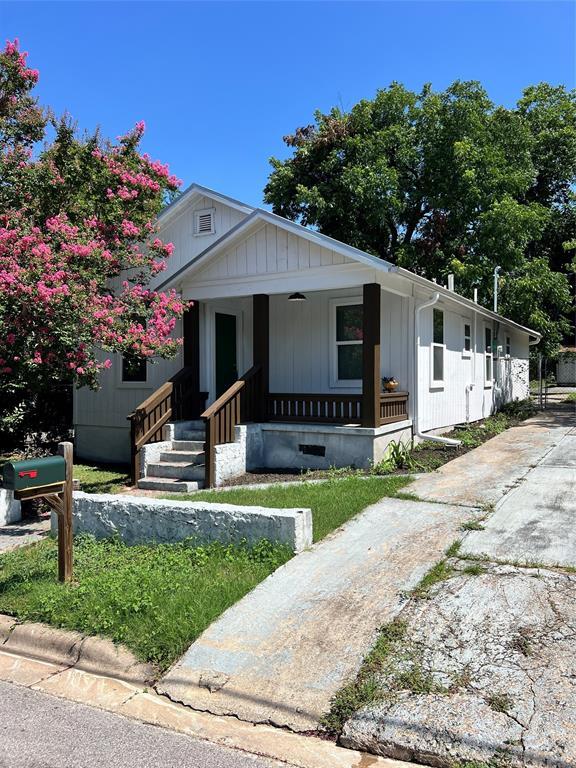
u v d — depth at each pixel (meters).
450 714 3.05
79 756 2.99
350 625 3.95
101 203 9.06
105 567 5.15
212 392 10.94
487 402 15.57
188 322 10.56
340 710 3.19
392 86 22.88
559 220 25.70
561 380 28.69
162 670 3.73
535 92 25.81
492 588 4.34
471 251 21.75
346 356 10.66
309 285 9.38
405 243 23.20
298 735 3.12
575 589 4.26
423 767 2.84
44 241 7.81
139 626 4.07
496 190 21.16
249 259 9.83
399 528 5.79
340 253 8.83
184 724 3.26
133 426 9.30
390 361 10.45
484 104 21.78
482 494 6.95
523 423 13.96
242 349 11.84
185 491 8.59
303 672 3.52
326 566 4.91
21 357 7.18
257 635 3.92
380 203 21.03
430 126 21.92
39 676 3.85
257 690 3.42
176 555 5.31
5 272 6.92
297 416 9.73
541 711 3.01
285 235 9.49
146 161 9.65
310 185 22.88
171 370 11.41
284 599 4.37
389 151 22.39
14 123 9.30
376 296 8.89
